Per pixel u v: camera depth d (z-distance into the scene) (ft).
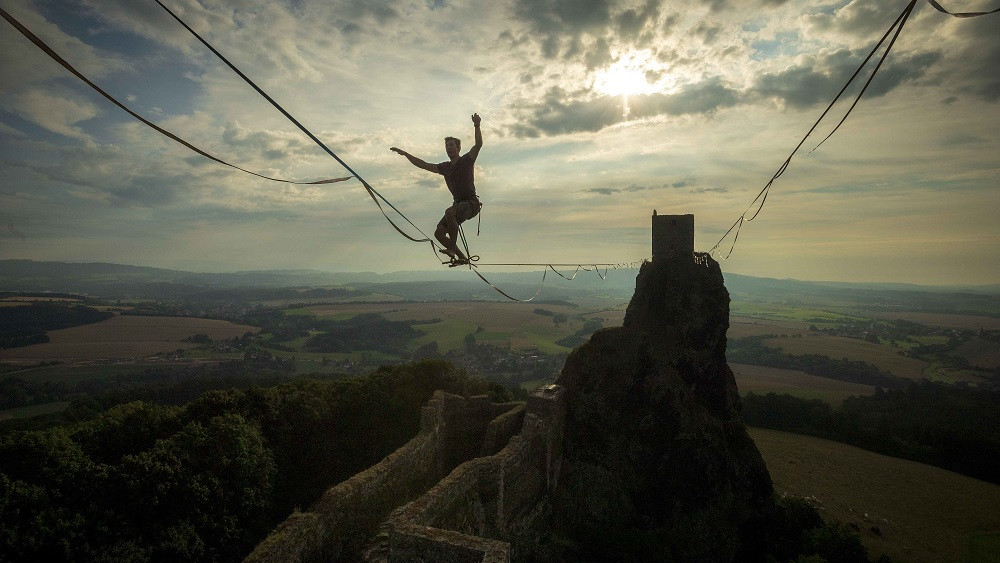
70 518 72.38
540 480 113.60
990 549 151.23
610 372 143.23
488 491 83.61
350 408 127.24
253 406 111.24
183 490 81.41
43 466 77.05
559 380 147.43
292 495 104.83
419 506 63.41
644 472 131.44
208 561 79.41
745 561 130.31
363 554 63.52
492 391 169.37
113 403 204.44
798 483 196.03
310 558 60.95
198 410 106.42
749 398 281.95
